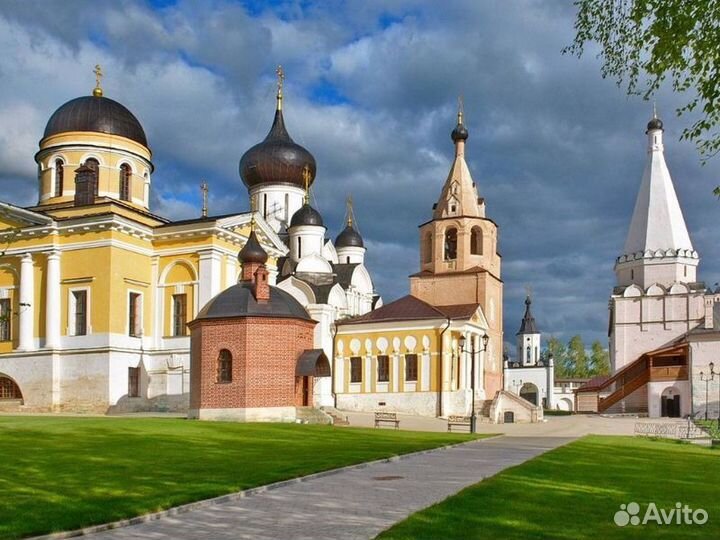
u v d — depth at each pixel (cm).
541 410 5622
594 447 2827
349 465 2009
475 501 1326
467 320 5866
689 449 2919
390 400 5891
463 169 6825
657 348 7794
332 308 6269
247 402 3869
